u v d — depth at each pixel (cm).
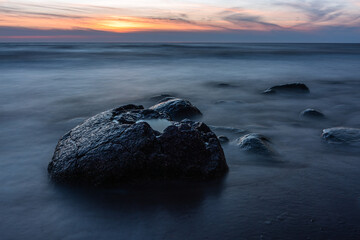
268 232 296
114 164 388
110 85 1358
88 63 2453
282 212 332
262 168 456
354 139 577
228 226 306
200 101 1027
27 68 2038
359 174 438
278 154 516
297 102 1027
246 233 294
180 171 407
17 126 711
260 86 1362
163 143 407
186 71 1939
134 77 1630
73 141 444
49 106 934
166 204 350
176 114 745
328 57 3441
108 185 389
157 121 492
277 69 2119
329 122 771
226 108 917
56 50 4525
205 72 1894
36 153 529
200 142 423
